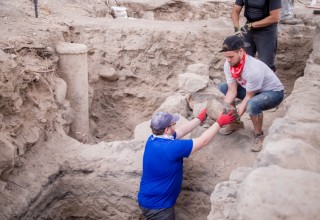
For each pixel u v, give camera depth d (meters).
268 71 3.72
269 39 4.50
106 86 5.73
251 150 3.98
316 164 1.83
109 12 7.81
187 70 5.39
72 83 4.87
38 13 5.91
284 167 1.79
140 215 4.13
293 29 5.95
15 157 3.71
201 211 4.07
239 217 1.60
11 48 4.14
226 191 2.76
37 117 4.19
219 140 4.19
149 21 6.43
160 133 3.55
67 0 7.06
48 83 4.50
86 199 4.20
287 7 6.25
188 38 5.72
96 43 5.66
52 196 4.05
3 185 3.56
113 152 4.21
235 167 3.90
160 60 5.76
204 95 4.88
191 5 8.59
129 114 5.80
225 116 3.54
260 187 1.62
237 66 3.62
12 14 5.41
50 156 4.16
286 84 5.80
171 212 3.67
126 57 5.71
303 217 1.50
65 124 4.63
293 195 1.56
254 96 3.76
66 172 4.16
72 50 4.77
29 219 3.65
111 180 4.11
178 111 4.76
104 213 4.20
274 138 2.13
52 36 4.95
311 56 4.29
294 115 2.48
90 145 4.33
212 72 5.77
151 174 3.57
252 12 4.44
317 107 2.68
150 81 5.77
